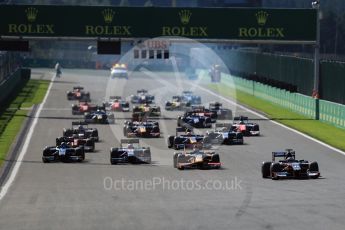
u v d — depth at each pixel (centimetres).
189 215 8150
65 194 9981
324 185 10781
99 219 8006
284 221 7781
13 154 14712
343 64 19838
